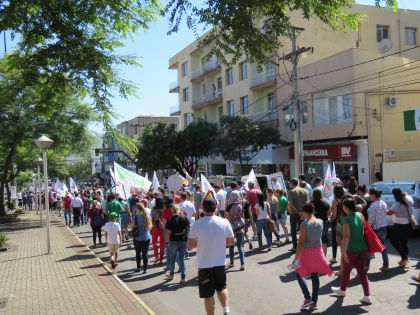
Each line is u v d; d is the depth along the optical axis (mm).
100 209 16766
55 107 8008
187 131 38594
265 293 8406
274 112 35469
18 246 16562
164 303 8266
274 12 4902
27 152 31625
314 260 7082
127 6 7008
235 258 11867
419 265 9875
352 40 34812
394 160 26234
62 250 15164
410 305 7152
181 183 19859
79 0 6504
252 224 12922
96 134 28766
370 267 9883
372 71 26531
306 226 7113
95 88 7152
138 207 11203
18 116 24844
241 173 34969
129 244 16312
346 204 7473
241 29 4945
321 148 27969
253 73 37969
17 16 6328
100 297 8422
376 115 26297
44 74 6996
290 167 32250
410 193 13906
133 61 7508
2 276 10906
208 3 4855
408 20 36406
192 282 9852
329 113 28641
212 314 6215
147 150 39844
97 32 7168
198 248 6277
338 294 7793
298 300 7816
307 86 30406
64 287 9414
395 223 9656
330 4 4957
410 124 21547
